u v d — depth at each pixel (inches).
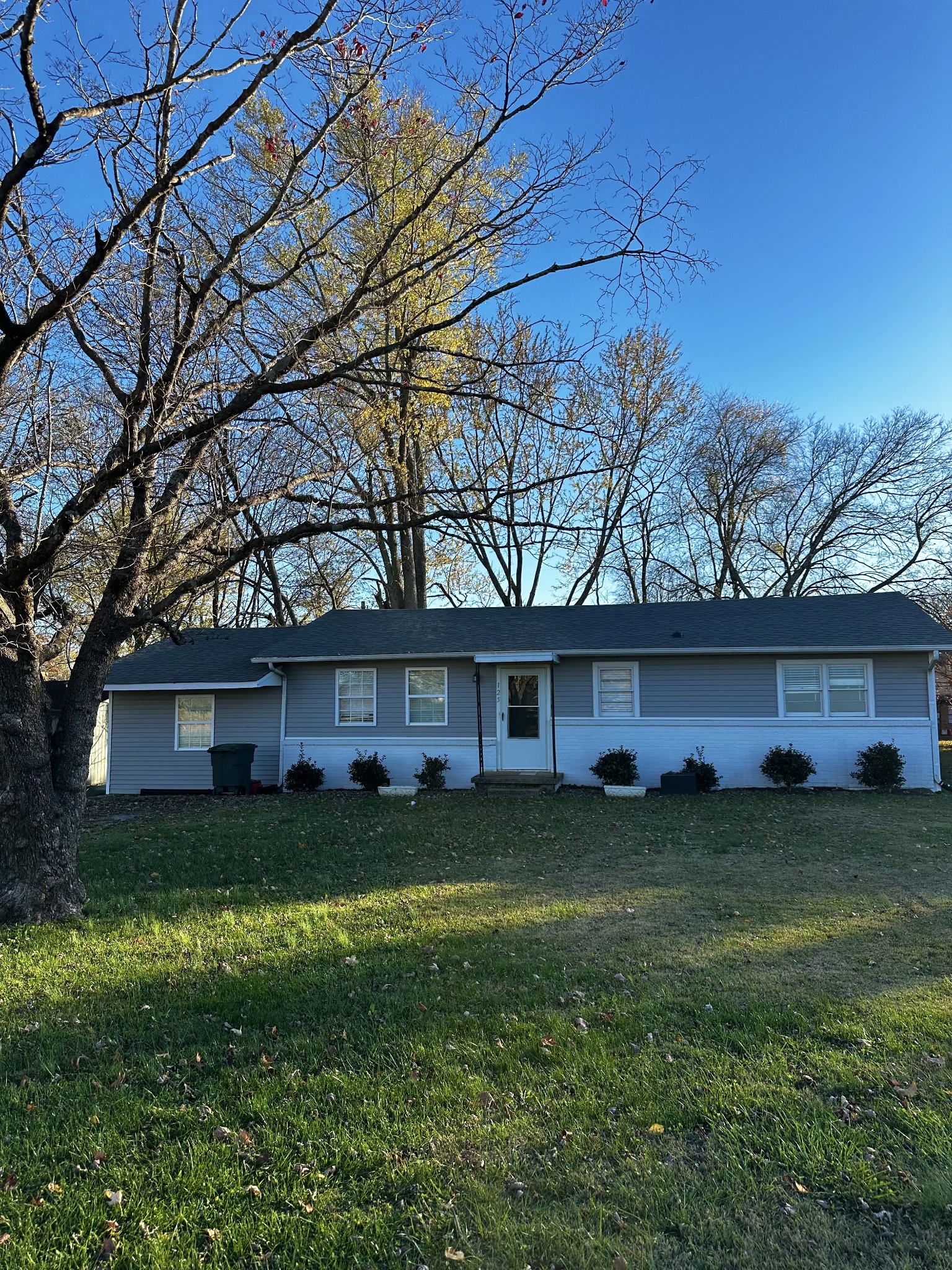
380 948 246.1
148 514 292.4
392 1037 178.2
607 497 924.6
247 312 315.0
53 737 300.7
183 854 407.5
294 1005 198.5
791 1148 132.6
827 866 359.6
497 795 636.1
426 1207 120.4
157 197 239.9
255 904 303.0
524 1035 178.1
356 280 416.5
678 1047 171.5
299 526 299.0
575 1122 142.7
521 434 733.9
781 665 665.0
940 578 1170.0
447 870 361.7
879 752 628.7
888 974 216.5
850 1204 120.4
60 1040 179.9
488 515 286.8
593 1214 118.5
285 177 313.4
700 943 246.2
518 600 1131.9
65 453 300.8
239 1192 124.1
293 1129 141.6
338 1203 121.6
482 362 323.0
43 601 306.0
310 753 722.2
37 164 236.8
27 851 281.1
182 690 718.5
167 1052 173.0
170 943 251.9
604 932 259.9
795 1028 180.9
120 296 294.8
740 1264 108.4
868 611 707.4
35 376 278.4
